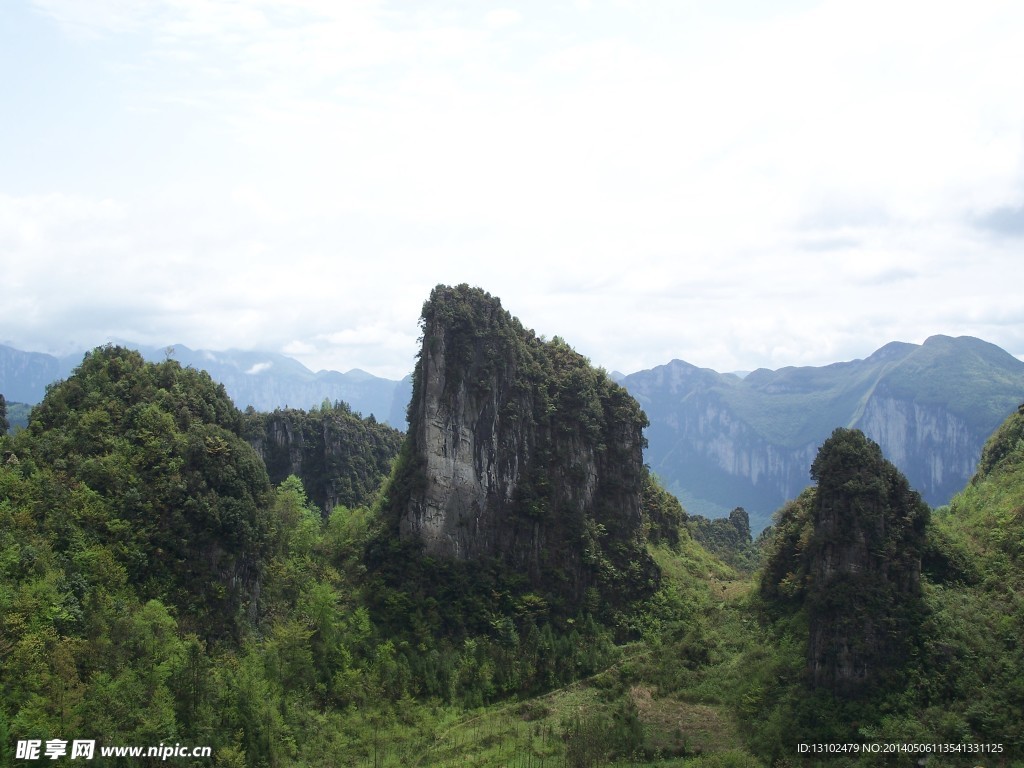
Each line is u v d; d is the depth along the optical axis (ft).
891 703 359.25
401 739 372.38
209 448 415.44
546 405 522.47
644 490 611.88
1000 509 451.94
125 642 329.11
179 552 385.70
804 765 347.77
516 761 357.00
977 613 377.50
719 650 450.30
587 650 459.32
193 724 319.68
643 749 367.04
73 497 373.81
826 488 406.62
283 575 435.12
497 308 519.19
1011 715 336.90
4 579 321.52
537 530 497.05
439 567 472.44
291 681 381.60
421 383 500.33
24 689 289.74
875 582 385.29
